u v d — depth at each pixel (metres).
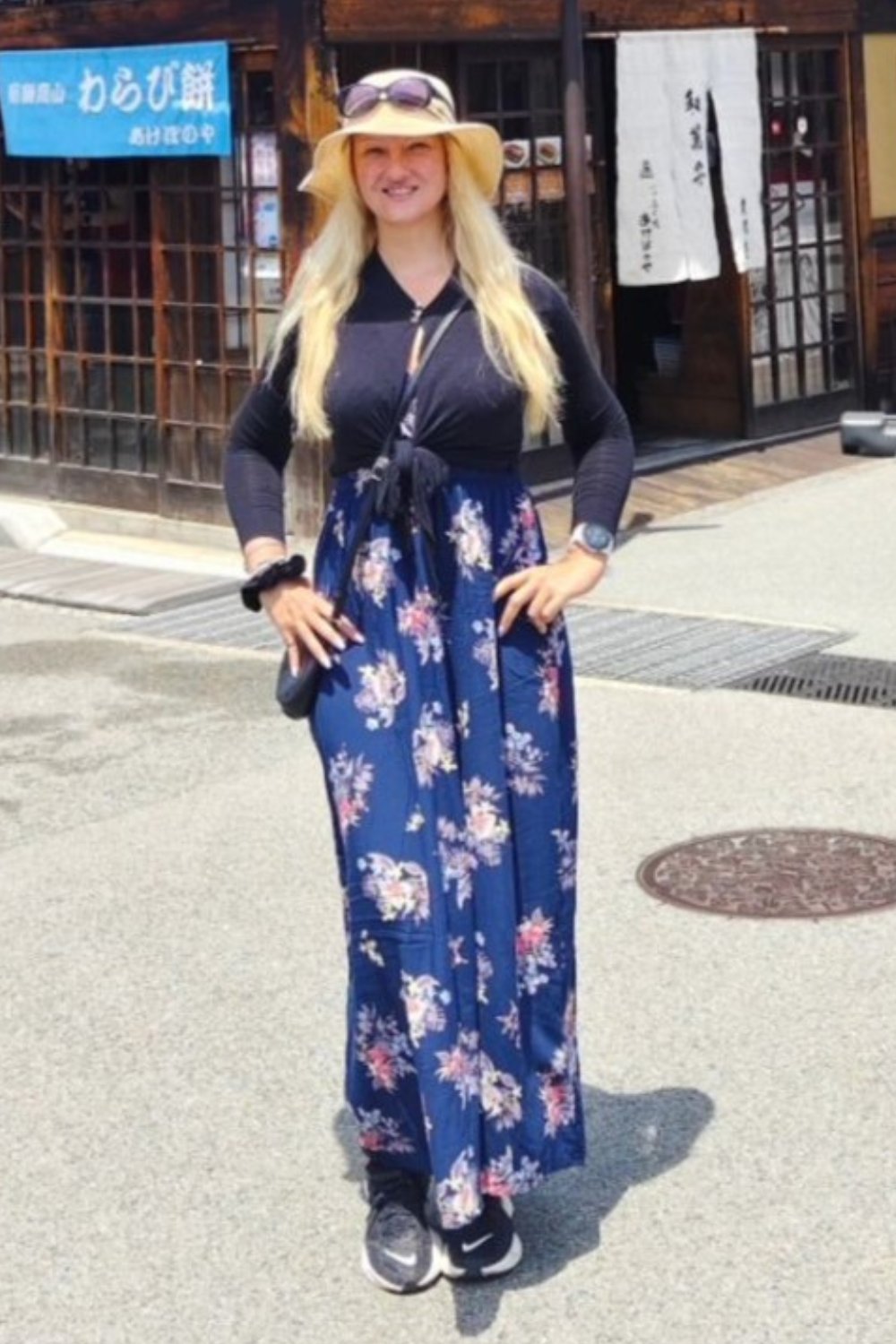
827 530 11.33
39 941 6.05
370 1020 3.97
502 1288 4.09
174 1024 5.42
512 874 3.94
